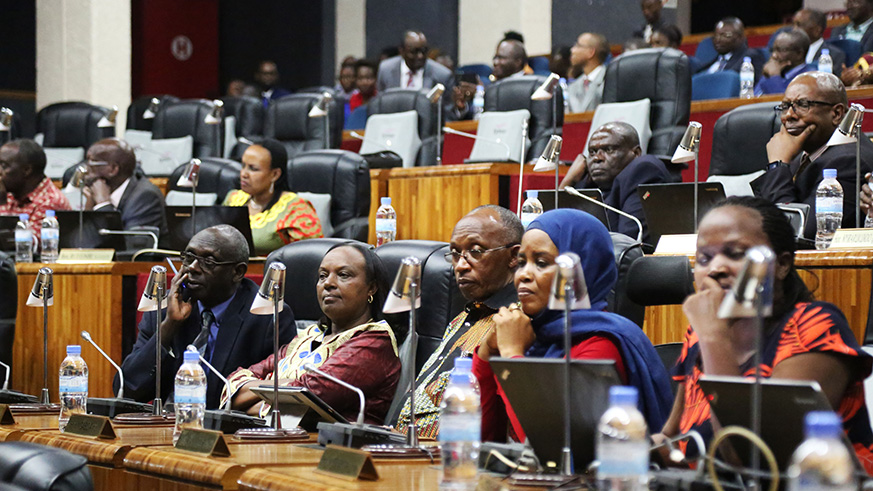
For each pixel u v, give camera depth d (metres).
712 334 2.97
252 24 20.55
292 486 3.10
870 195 5.66
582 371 2.94
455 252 4.71
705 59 14.35
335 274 5.00
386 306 3.74
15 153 9.09
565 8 17.06
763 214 3.02
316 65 19.91
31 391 7.46
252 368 5.30
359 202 8.96
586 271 3.73
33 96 18.12
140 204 8.79
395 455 3.53
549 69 14.86
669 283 4.06
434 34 19.02
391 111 11.35
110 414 4.93
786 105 6.21
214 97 20.77
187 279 5.57
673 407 3.40
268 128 12.26
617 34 17.31
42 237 8.34
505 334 3.70
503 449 3.25
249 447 3.87
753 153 7.70
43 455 3.55
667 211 5.98
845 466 1.96
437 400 4.61
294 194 8.34
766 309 2.56
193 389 4.42
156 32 20.14
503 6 16.97
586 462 3.06
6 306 6.93
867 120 8.98
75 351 4.89
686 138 5.85
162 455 3.69
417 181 9.17
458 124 11.38
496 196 8.73
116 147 8.90
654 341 5.46
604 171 7.50
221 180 9.77
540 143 10.16
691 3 20.78
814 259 4.95
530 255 3.71
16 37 18.36
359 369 4.78
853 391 3.02
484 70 15.76
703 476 2.70
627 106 9.61
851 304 4.83
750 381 2.62
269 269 4.21
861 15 12.95
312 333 5.25
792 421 2.57
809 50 12.52
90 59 16.25
